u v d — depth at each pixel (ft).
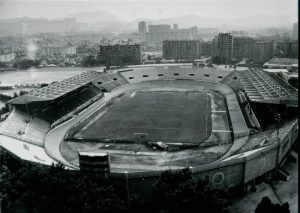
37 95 472.44
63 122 460.96
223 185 263.29
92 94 601.21
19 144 344.08
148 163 319.68
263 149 275.80
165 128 424.87
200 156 331.36
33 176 237.04
